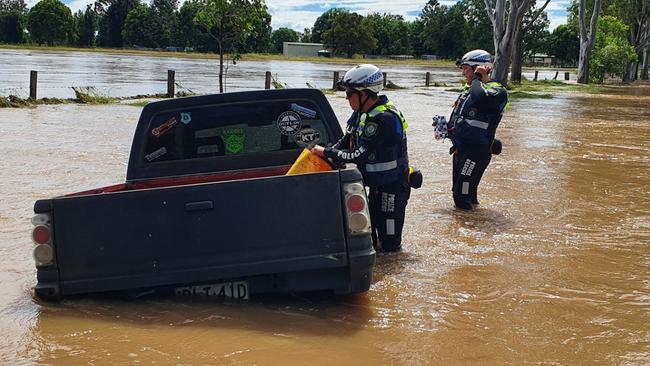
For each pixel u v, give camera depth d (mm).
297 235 4352
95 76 37781
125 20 139500
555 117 22141
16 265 5527
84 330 4199
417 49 149625
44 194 8172
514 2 35656
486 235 6730
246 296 4625
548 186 9438
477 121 7676
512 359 3922
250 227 4332
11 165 10133
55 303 4590
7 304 4641
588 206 8164
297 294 4828
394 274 5457
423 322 4457
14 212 7238
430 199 8430
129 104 21891
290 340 4109
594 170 10953
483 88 7625
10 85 28203
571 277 5465
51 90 26578
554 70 99875
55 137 13461
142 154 5184
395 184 5930
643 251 6266
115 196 4332
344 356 3902
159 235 4336
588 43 52812
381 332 4270
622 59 55656
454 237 6637
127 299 4625
